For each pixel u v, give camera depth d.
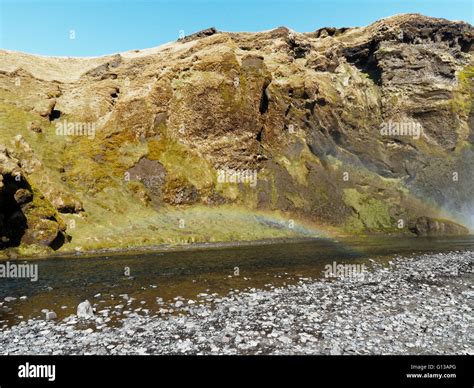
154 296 22.77
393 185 98.44
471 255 40.38
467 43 128.75
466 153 106.81
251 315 18.50
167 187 71.56
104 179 64.44
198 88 86.25
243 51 101.69
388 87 116.69
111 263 36.38
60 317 18.47
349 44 126.88
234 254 43.34
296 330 16.25
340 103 108.81
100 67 96.06
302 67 111.81
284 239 65.88
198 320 17.73
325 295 22.61
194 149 82.50
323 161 96.06
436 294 22.78
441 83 115.88
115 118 78.62
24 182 46.22
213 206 75.31
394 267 32.91
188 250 47.81
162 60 98.56
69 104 80.88
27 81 79.38
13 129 63.38
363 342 14.80
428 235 76.06
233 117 87.75
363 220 83.75
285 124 97.12
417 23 123.81
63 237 47.75
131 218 60.38
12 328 16.67
